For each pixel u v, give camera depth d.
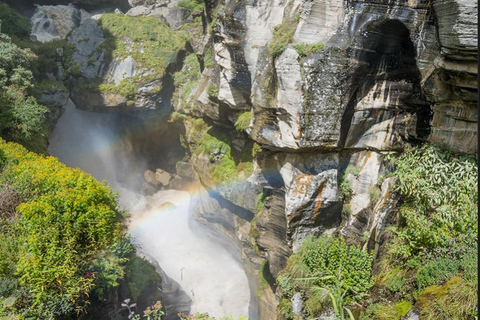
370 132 10.28
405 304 7.77
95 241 10.33
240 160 15.02
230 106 13.37
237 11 11.66
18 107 15.49
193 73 21.09
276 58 9.73
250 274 15.19
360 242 10.43
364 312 8.60
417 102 9.54
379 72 9.74
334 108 9.73
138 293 13.29
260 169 11.43
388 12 9.05
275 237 12.05
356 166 10.62
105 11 29.36
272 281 13.28
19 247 9.35
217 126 16.36
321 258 9.87
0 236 9.46
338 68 9.58
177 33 22.83
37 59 20.47
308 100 9.54
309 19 9.65
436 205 8.55
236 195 14.70
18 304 8.61
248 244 14.83
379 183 10.21
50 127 19.56
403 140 9.88
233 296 17.92
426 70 8.73
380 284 8.71
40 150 16.14
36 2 28.30
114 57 21.64
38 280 8.91
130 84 21.09
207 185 16.28
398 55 9.53
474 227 7.88
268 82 10.20
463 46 7.39
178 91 21.58
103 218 10.46
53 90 19.62
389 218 9.30
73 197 10.20
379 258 9.34
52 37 26.72
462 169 8.30
